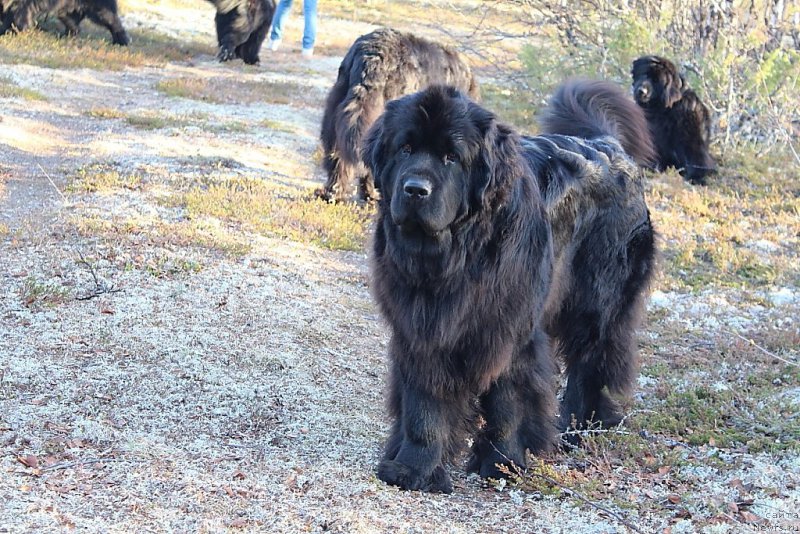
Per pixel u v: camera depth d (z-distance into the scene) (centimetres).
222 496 409
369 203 1030
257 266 778
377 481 458
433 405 469
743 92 1405
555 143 547
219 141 1232
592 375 571
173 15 2345
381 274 473
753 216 1138
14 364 544
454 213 435
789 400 615
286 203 980
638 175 584
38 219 836
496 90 1722
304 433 513
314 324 683
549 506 454
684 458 527
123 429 484
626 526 429
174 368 568
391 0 2866
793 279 926
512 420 486
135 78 1652
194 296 688
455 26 2423
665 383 652
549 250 491
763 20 1491
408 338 461
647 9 1541
